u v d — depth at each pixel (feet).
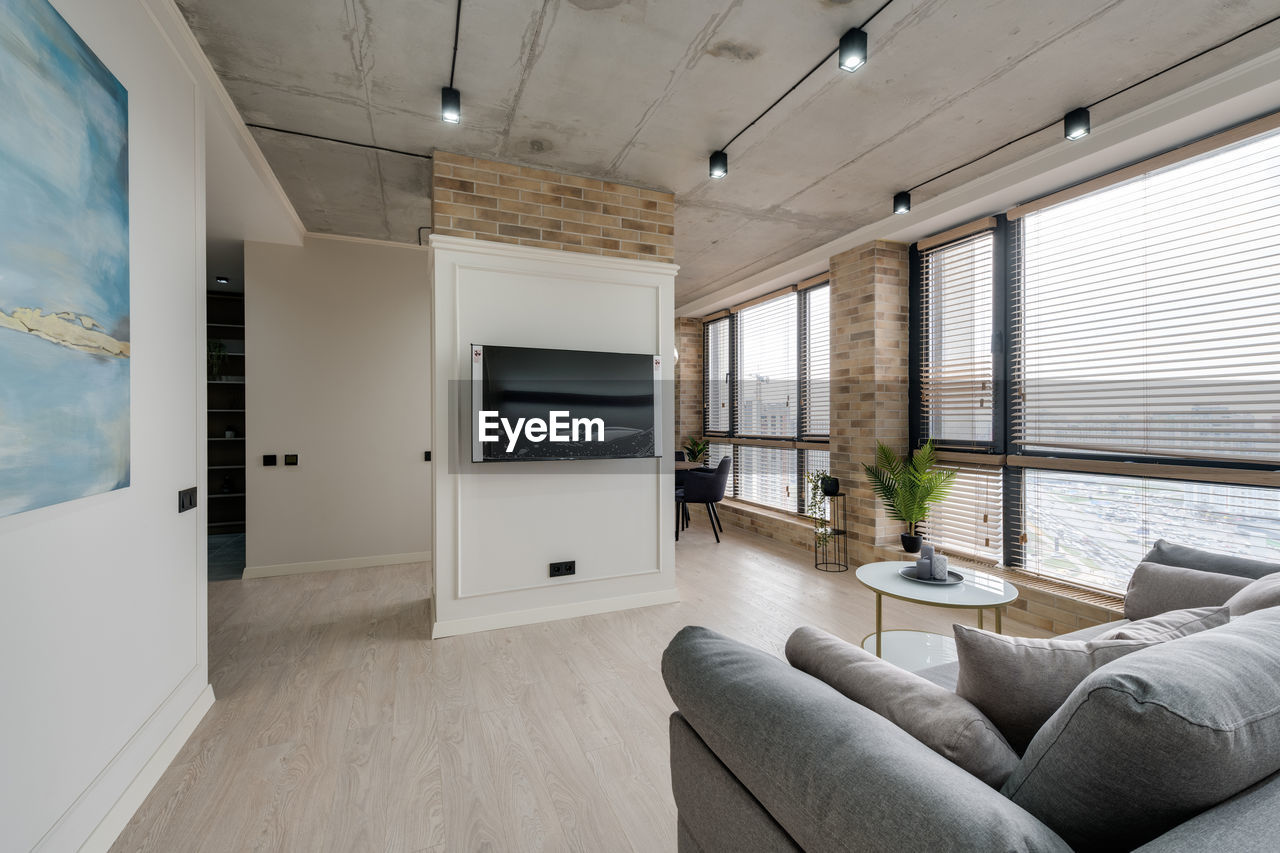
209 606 11.32
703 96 8.21
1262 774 2.18
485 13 6.52
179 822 5.19
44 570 4.12
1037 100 8.27
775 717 2.97
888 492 12.53
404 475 14.64
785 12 6.50
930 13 6.46
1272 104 7.49
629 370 10.83
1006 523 11.39
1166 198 8.85
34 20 3.88
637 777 5.92
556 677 8.20
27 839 3.92
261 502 13.46
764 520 18.15
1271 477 7.63
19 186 3.72
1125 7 6.34
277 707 7.30
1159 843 1.91
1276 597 4.83
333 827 5.15
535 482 10.43
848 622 10.46
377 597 11.88
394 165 10.32
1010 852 1.89
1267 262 7.76
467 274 9.91
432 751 6.35
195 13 6.46
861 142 9.55
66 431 4.21
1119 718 2.08
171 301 6.29
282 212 11.49
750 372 20.42
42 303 3.94
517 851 4.89
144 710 5.64
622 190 11.19
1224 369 8.18
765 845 2.83
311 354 13.83
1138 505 9.28
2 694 3.69
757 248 15.38
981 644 3.17
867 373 13.65
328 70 7.57
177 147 6.45
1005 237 11.56
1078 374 10.11
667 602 11.58
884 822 2.20
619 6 6.41
